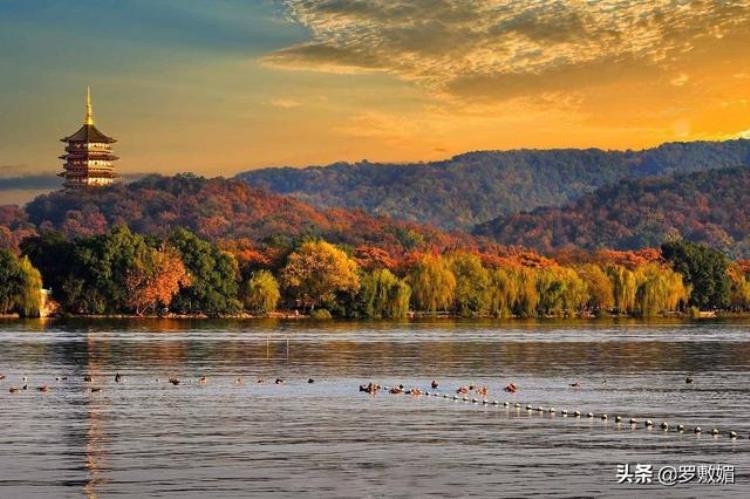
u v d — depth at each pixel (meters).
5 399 109.44
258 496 68.12
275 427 91.56
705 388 123.75
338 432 89.12
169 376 132.88
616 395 116.38
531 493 69.06
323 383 125.81
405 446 83.06
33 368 142.75
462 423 94.25
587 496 68.62
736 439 87.44
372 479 72.31
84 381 126.56
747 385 127.38
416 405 105.94
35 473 73.56
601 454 80.88
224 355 166.12
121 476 72.81
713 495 69.25
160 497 67.81
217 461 77.38
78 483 70.88
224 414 99.00
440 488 70.12
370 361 157.50
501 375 138.12
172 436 86.94
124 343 192.75
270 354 169.38
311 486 70.44
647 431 91.00
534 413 100.69
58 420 94.94
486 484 71.12
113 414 98.75
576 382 130.00
